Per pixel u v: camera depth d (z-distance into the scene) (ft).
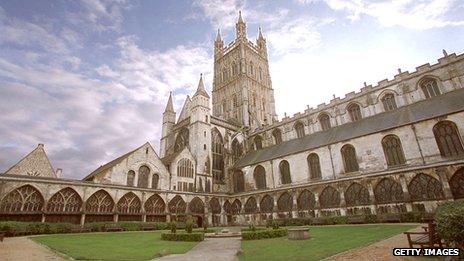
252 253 49.19
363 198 126.41
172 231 85.87
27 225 102.22
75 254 51.08
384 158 134.41
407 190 111.75
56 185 120.98
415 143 125.80
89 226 119.24
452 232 30.63
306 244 56.85
